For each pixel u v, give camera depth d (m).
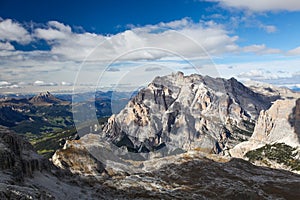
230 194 116.06
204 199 102.88
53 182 69.38
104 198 73.81
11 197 35.09
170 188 107.50
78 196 67.00
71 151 113.69
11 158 57.09
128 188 90.31
